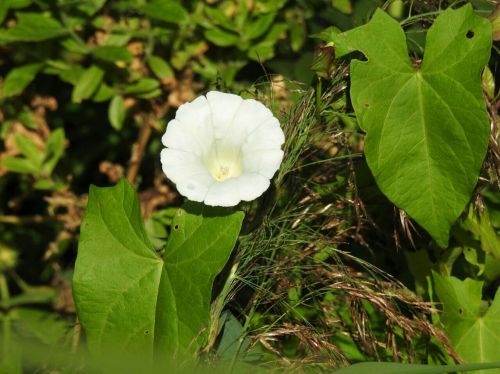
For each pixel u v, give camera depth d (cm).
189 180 35
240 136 36
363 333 40
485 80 39
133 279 37
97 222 37
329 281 41
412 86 36
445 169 36
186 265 36
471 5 39
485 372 40
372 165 36
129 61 49
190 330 35
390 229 45
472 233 42
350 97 37
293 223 42
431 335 40
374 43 36
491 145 39
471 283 41
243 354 39
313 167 43
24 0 48
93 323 36
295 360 39
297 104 40
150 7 49
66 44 49
